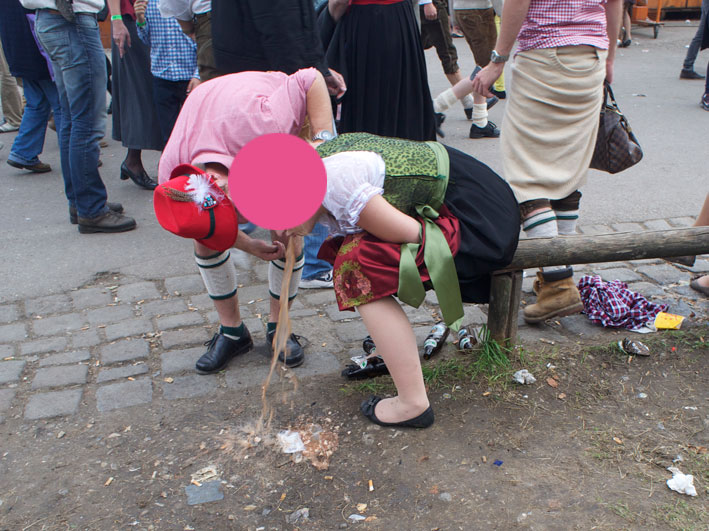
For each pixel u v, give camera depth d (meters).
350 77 3.42
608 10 3.02
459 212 2.22
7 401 2.61
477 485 2.11
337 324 3.18
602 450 2.23
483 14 6.31
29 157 5.58
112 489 2.15
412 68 3.47
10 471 2.24
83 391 2.68
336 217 2.04
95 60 4.01
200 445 2.34
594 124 2.94
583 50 2.79
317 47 2.75
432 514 2.00
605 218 4.41
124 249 4.08
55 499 2.11
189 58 4.71
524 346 2.88
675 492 2.04
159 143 5.05
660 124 6.65
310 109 2.32
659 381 2.61
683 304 3.23
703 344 2.83
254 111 2.22
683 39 11.84
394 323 2.20
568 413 2.44
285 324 2.19
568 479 2.11
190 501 2.09
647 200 4.71
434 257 2.10
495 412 2.45
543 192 2.90
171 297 3.48
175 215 2.08
